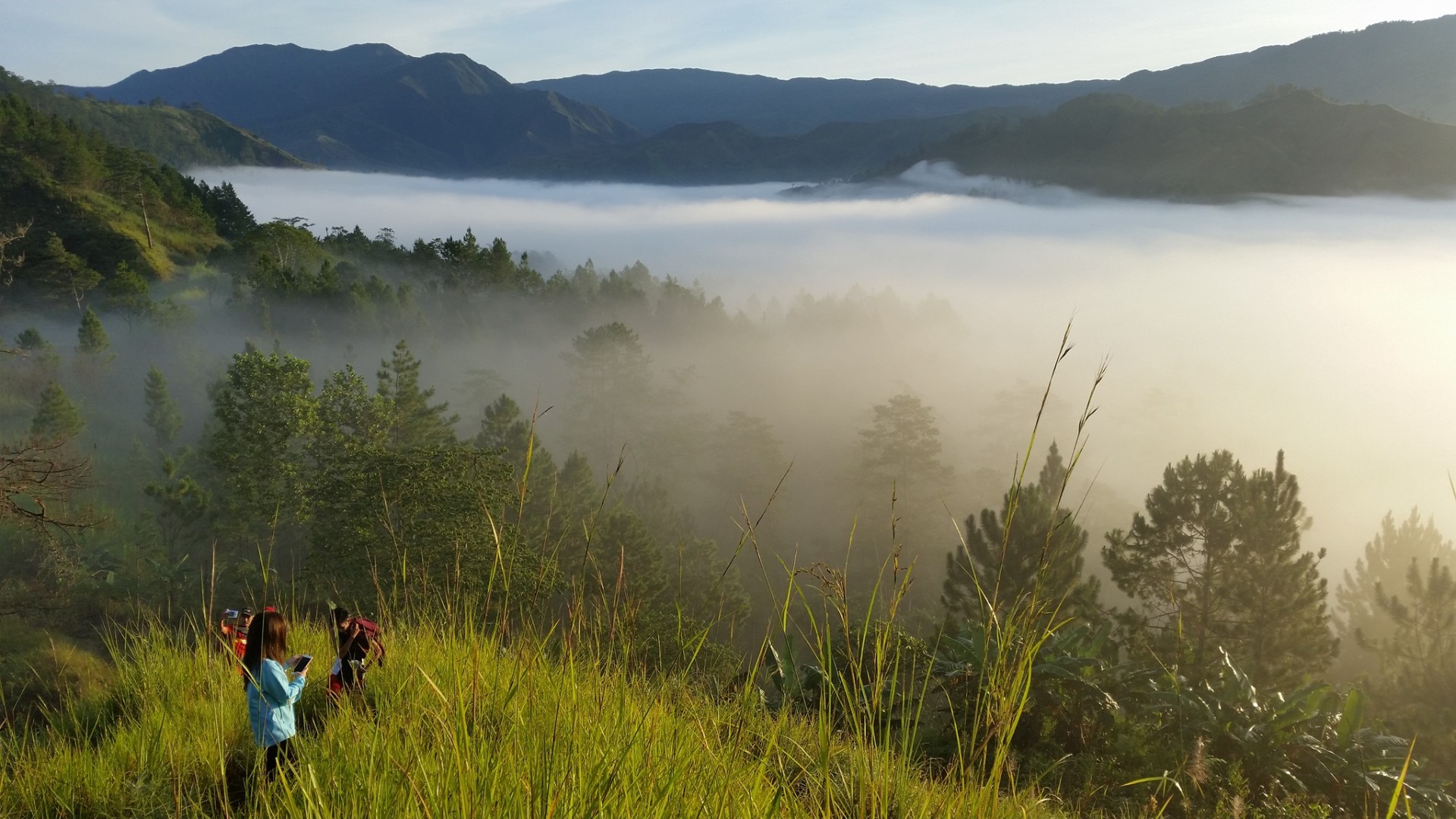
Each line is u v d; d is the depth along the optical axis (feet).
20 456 61.26
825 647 7.41
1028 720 26.86
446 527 74.95
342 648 13.71
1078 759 24.72
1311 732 26.63
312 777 8.04
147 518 144.56
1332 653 70.64
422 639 14.53
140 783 12.57
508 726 8.93
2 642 53.31
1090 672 28.40
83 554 122.21
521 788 7.32
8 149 451.53
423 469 83.41
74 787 12.83
